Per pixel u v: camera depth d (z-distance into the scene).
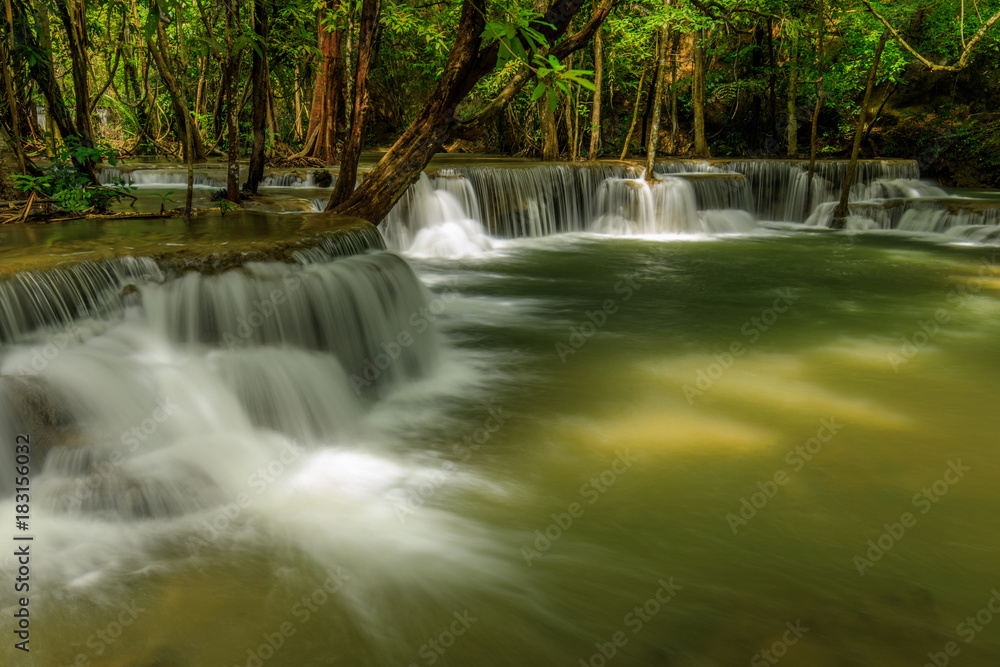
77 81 8.50
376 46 11.73
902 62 18.69
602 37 17.69
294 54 15.53
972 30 18.41
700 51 20.95
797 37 17.59
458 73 8.27
